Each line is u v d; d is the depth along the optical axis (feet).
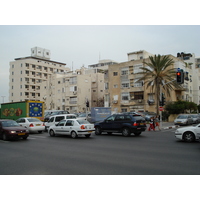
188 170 23.17
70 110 203.72
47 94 226.99
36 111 90.43
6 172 23.43
